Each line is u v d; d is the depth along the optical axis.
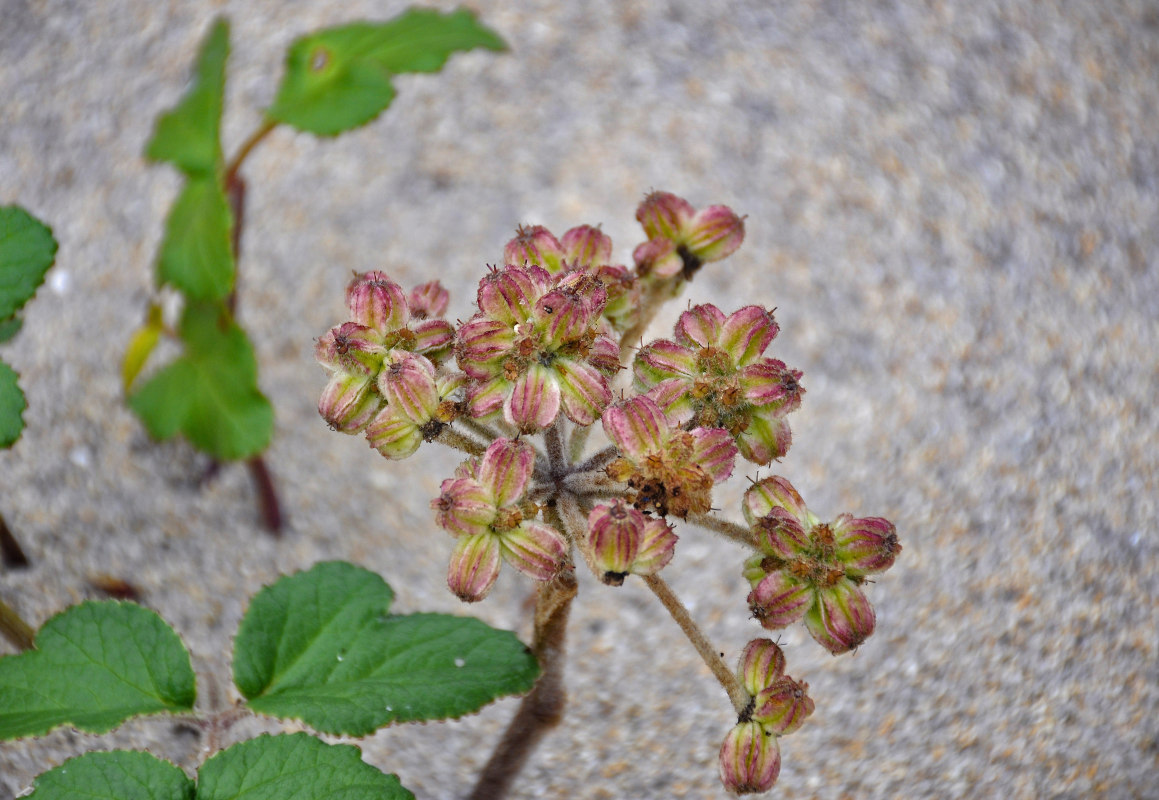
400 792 0.40
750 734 0.40
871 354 0.54
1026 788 0.48
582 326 0.39
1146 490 0.52
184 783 0.40
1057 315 0.54
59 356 0.54
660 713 0.49
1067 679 0.49
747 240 0.56
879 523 0.40
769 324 0.40
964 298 0.54
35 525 0.51
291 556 0.51
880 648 0.50
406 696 0.41
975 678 0.49
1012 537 0.51
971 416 0.53
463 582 0.39
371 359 0.40
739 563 0.52
